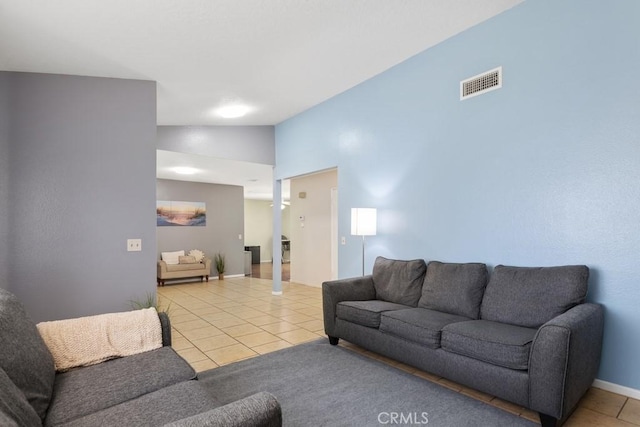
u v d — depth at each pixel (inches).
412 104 151.3
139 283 135.0
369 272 171.3
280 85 168.6
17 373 53.3
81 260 126.1
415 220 149.9
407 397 96.0
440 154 140.4
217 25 109.5
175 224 327.0
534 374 80.1
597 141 100.3
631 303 94.4
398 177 157.5
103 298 129.0
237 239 363.3
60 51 112.5
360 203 176.7
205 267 321.4
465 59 131.9
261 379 107.9
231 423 42.1
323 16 112.7
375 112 168.6
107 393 62.0
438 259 140.6
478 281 115.3
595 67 100.8
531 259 113.2
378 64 156.0
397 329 111.1
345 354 128.6
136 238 135.0
